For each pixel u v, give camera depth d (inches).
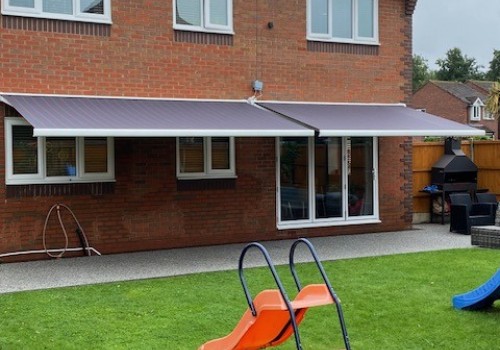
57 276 562.6
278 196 768.3
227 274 566.6
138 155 687.1
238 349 317.7
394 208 857.5
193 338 384.2
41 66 636.7
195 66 716.7
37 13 632.4
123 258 650.2
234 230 743.7
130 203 684.1
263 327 311.6
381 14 838.5
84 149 660.7
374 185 840.9
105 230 671.8
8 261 625.0
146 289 506.3
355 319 424.5
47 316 427.2
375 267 597.0
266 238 764.0
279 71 768.9
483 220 833.5
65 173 652.7
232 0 737.6
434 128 698.8
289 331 323.0
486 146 1002.1
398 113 788.0
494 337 388.2
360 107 808.3
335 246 731.4
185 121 593.3
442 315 434.6
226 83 735.7
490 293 430.0
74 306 453.7
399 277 552.7
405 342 378.3
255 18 752.3
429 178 975.6
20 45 626.5
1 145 617.9
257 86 746.8
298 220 788.0
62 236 651.5
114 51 672.4
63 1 648.4
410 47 861.8
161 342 375.9
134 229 687.1
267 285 520.7
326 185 807.1
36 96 633.0
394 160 855.1
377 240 777.6
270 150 763.4
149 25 690.2
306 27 784.3
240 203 746.2
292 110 730.2
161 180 699.4
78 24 653.3
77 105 617.3
